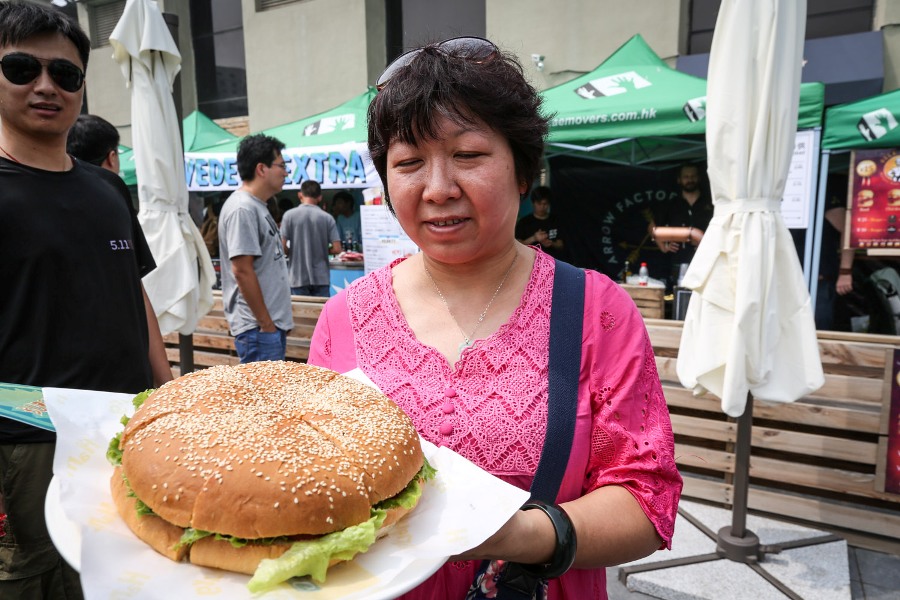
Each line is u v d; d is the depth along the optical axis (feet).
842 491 11.32
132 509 3.39
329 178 24.02
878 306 21.77
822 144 18.61
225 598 2.92
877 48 25.46
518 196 4.26
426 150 3.80
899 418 10.59
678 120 17.74
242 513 3.11
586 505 3.60
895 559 11.34
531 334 4.06
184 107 43.47
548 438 3.78
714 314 9.91
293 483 3.20
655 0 29.12
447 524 3.30
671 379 12.74
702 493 13.04
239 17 41.75
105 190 8.56
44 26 7.31
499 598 3.61
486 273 4.34
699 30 30.30
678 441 13.08
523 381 3.95
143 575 3.06
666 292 24.56
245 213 14.48
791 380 9.76
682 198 24.39
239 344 15.48
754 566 10.72
